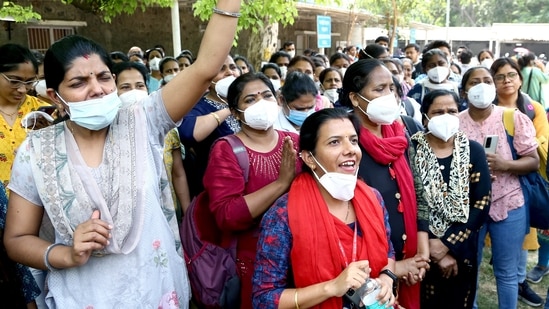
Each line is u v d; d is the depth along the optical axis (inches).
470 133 116.2
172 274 63.6
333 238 66.4
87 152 58.8
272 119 88.1
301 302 63.6
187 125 108.0
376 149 85.7
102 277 58.5
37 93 146.6
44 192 55.6
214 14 59.6
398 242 86.8
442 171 96.5
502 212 111.0
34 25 382.9
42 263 55.9
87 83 56.3
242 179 86.1
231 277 85.8
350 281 61.1
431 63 173.3
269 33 289.7
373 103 87.0
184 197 115.3
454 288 98.5
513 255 112.7
